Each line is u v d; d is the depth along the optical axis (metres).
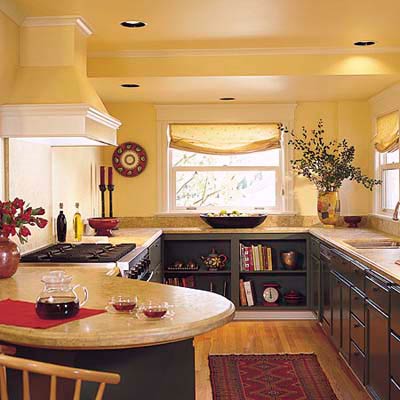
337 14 4.21
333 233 5.96
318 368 4.85
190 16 4.24
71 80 4.12
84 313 2.48
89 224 5.68
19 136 3.90
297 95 6.27
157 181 6.84
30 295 2.90
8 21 4.01
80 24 4.30
